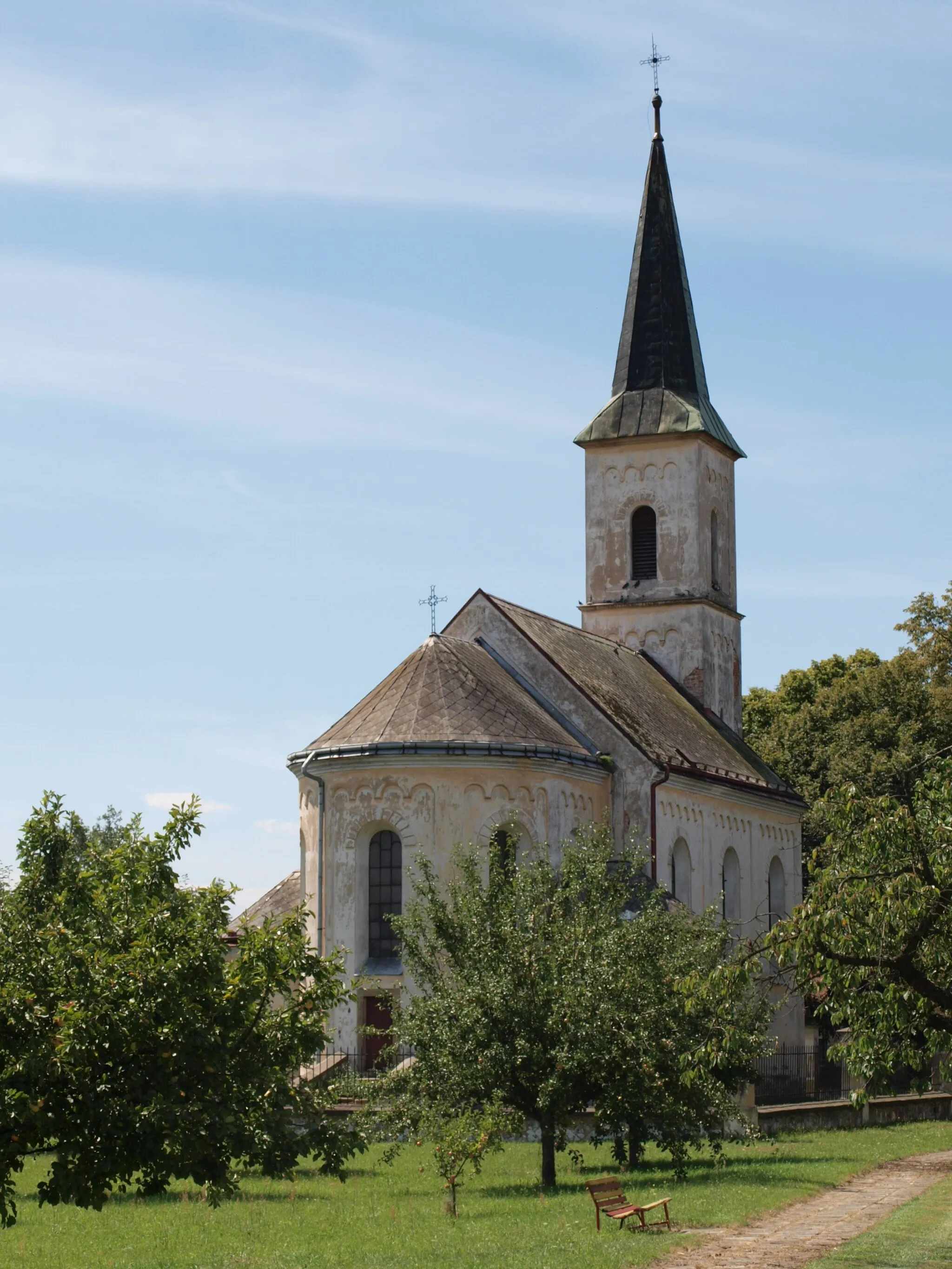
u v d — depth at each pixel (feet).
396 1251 78.07
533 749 157.07
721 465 221.66
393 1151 106.52
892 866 75.25
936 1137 139.74
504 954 108.06
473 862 116.88
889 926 74.54
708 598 211.41
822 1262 72.59
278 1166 67.77
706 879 183.93
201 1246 80.84
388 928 153.99
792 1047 196.54
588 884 114.21
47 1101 62.54
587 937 109.40
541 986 105.81
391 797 154.40
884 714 240.73
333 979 71.46
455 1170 98.63
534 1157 124.67
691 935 115.34
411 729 155.74
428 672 162.30
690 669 210.59
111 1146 63.16
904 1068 162.30
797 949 74.38
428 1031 106.32
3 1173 63.77
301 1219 91.25
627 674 196.54
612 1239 80.74
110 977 63.52
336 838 156.15
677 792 177.47
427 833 153.17
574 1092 108.06
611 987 105.60
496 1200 99.40
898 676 244.42
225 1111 64.80
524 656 177.68
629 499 215.10
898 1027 77.71
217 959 66.13
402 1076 106.63
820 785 242.17
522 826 156.97
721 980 76.89
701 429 211.20
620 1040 104.58
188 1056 65.21
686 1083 80.74
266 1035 69.56
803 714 254.27
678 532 212.64
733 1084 131.75
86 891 69.97
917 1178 108.27
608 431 215.72
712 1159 120.26
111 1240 83.35
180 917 67.51
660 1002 108.06
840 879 74.69
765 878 203.10
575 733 173.58
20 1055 61.98
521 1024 105.70
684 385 219.82
